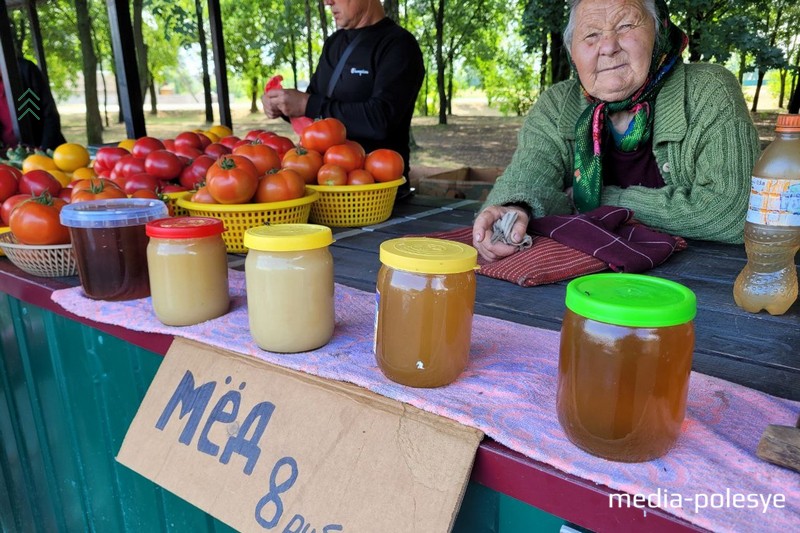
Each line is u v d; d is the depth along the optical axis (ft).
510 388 2.42
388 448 2.28
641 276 2.13
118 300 3.72
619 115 5.46
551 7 17.92
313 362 2.73
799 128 3.10
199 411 2.89
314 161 6.06
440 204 7.43
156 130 33.94
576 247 4.42
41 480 5.58
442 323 2.33
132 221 3.62
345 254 4.89
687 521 1.69
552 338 2.96
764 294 3.29
